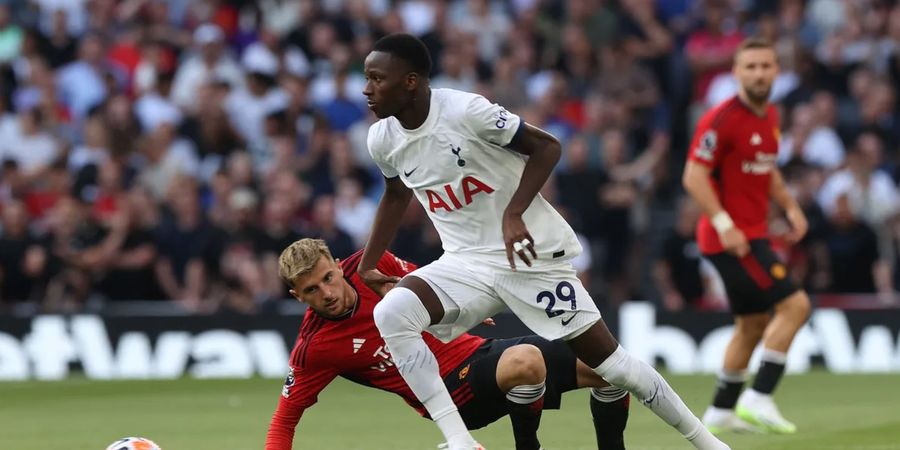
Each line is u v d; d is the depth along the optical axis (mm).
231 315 36125
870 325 35562
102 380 34719
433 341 16734
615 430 16547
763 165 22672
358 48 44875
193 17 47562
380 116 15352
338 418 26047
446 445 16094
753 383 22859
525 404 16016
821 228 37375
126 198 38125
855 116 42875
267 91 43938
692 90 44188
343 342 16469
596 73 44375
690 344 35469
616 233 39250
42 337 35750
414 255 37156
